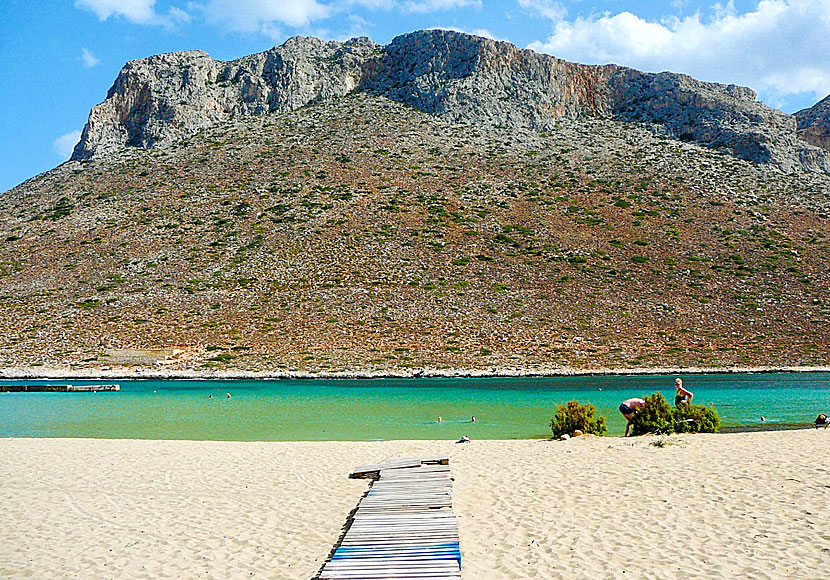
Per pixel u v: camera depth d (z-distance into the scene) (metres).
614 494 14.09
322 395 44.91
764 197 106.12
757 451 17.45
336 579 9.44
